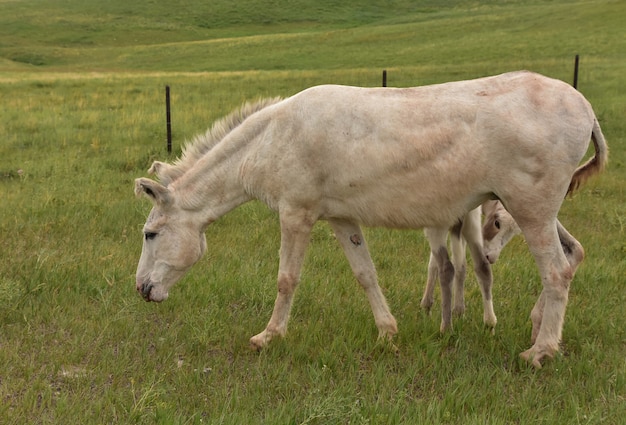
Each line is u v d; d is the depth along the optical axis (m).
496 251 6.62
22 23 72.62
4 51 58.06
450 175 5.12
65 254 7.57
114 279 6.89
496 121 5.00
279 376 5.05
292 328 5.99
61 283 6.72
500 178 5.11
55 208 9.50
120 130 16.72
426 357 5.32
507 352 5.59
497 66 29.70
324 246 8.38
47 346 5.56
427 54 40.38
